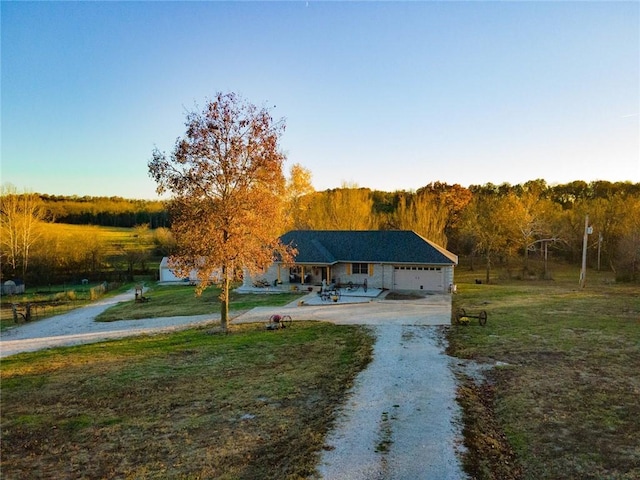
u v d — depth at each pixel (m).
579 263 59.12
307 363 16.41
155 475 8.98
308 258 35.16
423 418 11.03
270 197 22.64
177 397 13.50
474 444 9.67
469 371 14.91
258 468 9.05
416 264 34.88
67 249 60.66
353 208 54.34
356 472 8.57
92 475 9.15
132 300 40.00
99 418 12.18
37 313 36.72
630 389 12.91
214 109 21.67
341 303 29.55
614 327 20.98
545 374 14.37
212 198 21.98
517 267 56.91
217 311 29.42
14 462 9.88
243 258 21.98
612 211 54.22
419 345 18.30
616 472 8.60
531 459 9.20
